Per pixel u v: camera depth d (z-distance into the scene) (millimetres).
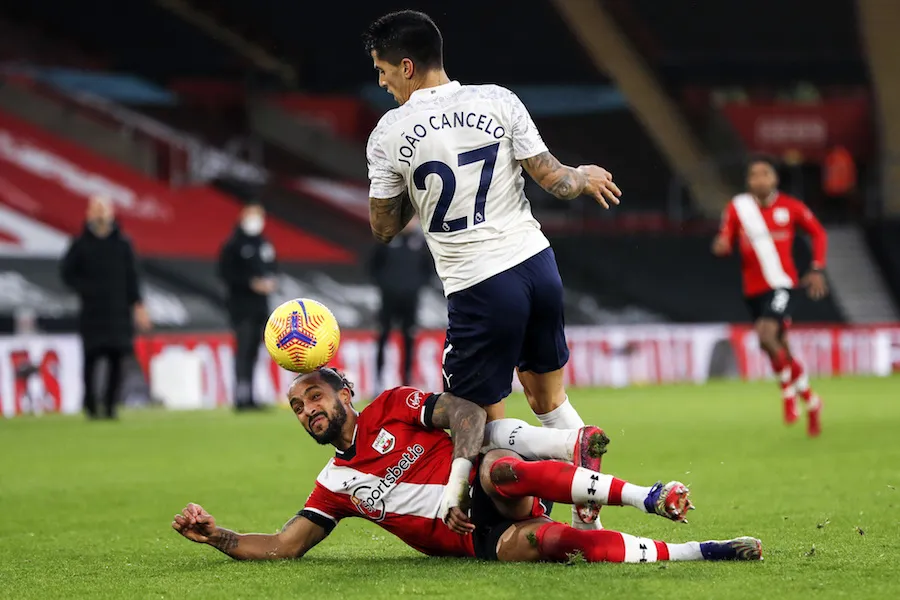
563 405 20359
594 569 17219
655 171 117688
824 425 49031
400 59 19203
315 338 18688
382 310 64812
